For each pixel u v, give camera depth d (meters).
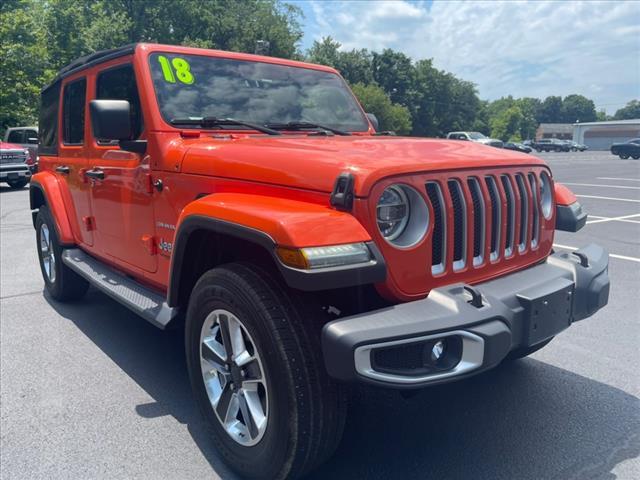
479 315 2.20
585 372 3.70
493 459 2.74
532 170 2.95
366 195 2.19
